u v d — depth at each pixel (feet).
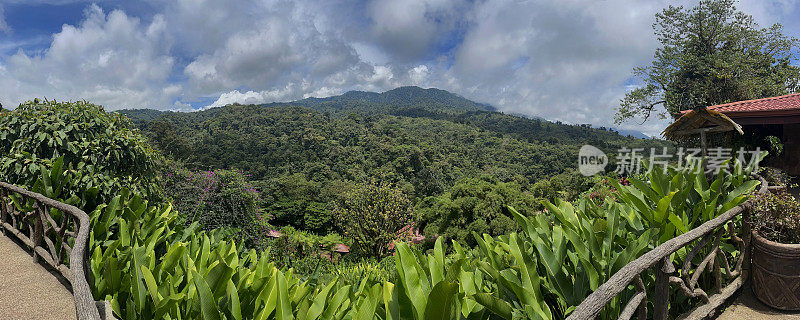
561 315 8.13
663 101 74.54
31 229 13.48
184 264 9.16
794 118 25.81
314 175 306.55
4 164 15.87
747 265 11.29
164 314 7.42
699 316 9.32
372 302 6.49
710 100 70.59
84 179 15.60
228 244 12.58
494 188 54.03
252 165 323.98
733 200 11.12
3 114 17.25
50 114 17.51
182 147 245.86
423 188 268.00
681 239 8.41
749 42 71.26
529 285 7.72
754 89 65.31
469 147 516.73
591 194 24.02
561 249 8.86
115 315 7.83
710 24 71.97
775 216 10.85
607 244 9.10
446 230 51.80
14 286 10.97
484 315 7.07
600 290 6.13
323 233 147.33
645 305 7.30
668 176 12.08
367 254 59.82
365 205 60.34
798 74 68.23
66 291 10.80
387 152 360.28
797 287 9.93
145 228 12.01
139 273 8.18
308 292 8.46
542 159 424.05
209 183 34.91
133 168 18.80
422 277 6.81
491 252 8.79
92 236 11.43
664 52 76.95
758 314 10.20
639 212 11.80
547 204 9.83
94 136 17.71
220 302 7.68
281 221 159.94
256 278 8.67
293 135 431.84
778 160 30.30
